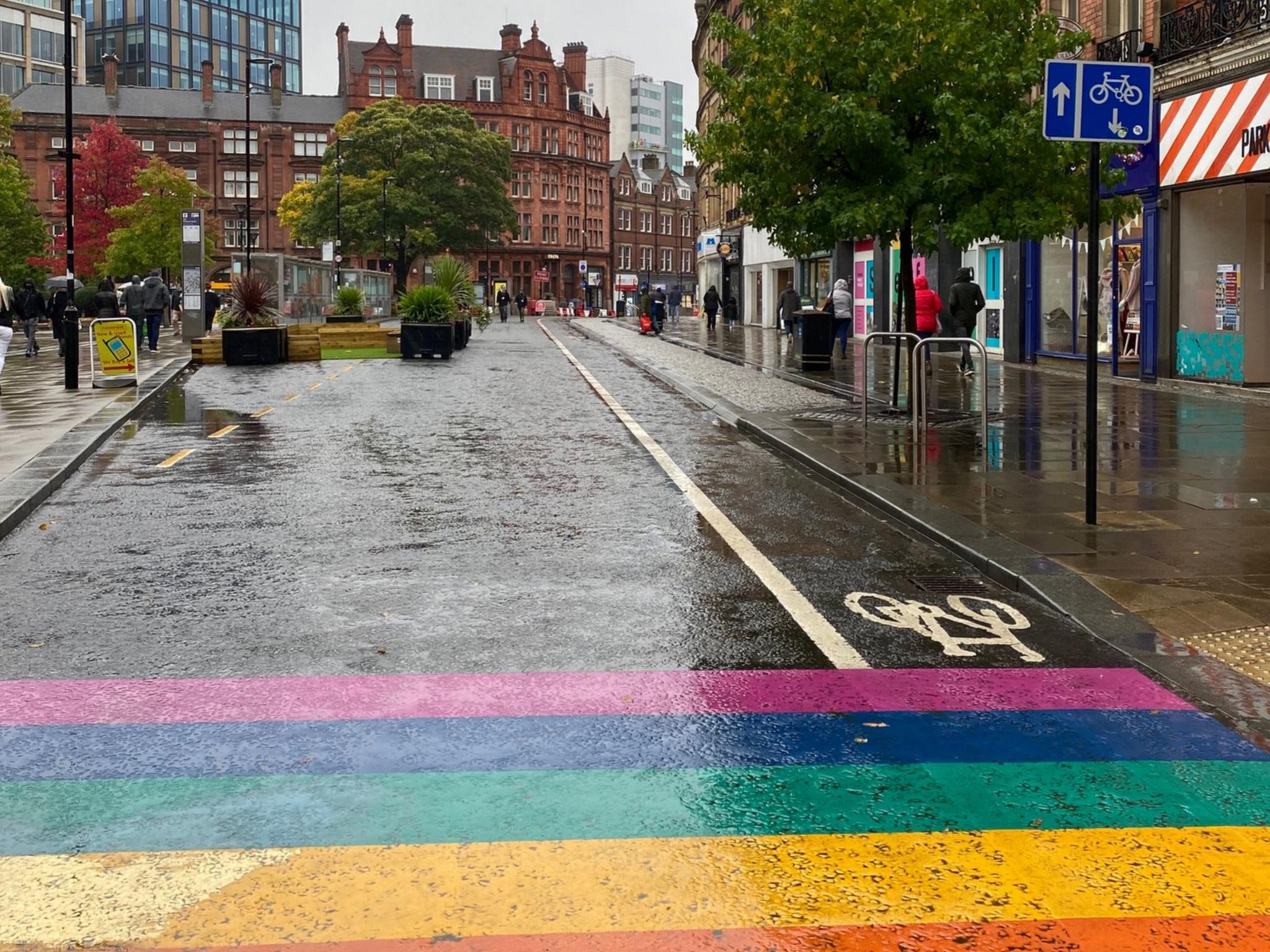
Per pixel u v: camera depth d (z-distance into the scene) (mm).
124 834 4043
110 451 13812
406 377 24500
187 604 7160
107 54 131125
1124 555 7988
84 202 85875
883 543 8805
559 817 4168
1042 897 3627
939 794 4391
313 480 11742
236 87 142500
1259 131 18438
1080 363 24797
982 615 6895
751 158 15844
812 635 6484
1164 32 20875
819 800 4328
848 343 37156
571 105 133250
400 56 119688
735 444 14344
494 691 5551
